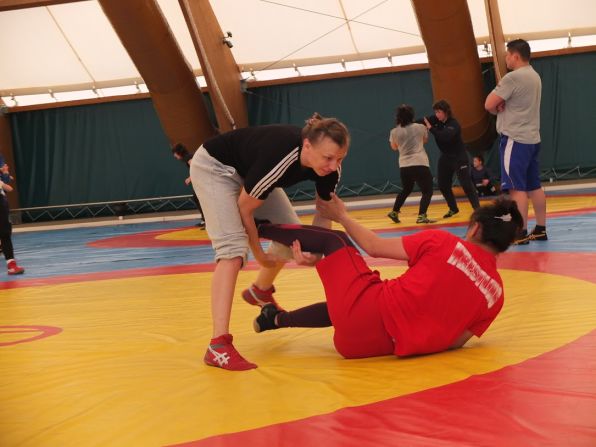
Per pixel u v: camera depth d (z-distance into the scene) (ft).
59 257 33.24
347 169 62.03
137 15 50.01
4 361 11.87
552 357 9.68
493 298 10.34
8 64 61.72
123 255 31.40
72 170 66.03
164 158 64.75
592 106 57.82
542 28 56.90
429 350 10.25
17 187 66.64
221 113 55.77
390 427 7.30
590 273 16.47
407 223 35.37
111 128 65.26
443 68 51.24
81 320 15.56
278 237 11.10
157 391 9.41
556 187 55.26
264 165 10.34
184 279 21.13
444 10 47.47
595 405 7.59
